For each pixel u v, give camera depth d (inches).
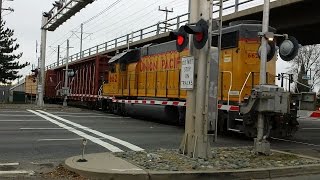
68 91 1716.3
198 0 422.3
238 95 666.2
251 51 677.9
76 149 504.7
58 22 1280.8
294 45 465.4
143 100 1008.2
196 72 423.5
